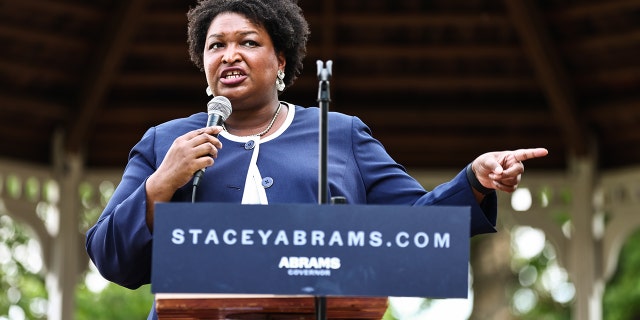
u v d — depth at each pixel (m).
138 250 9.16
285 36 9.89
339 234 8.02
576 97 31.00
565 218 42.75
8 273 47.22
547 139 32.28
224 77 9.70
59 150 31.38
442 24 29.36
